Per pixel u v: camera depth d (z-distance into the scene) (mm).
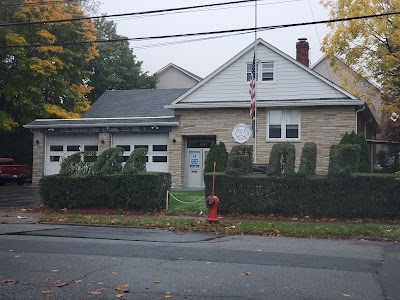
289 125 24281
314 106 23828
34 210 17781
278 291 6988
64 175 17922
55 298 6500
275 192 16016
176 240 11766
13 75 30875
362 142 20750
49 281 7414
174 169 25688
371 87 24797
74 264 8672
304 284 7406
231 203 16391
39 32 30281
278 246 11008
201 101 25391
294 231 13109
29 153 38125
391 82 23562
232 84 25141
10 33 29297
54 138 28719
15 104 32562
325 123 23688
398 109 24484
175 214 16469
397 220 15125
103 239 11867
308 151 16062
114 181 17281
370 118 27844
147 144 26719
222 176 16516
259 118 24641
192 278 7684
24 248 10391
